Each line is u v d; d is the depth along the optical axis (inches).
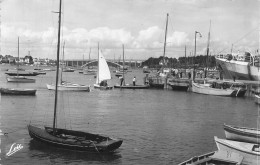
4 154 1181.1
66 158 1160.8
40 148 1256.8
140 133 1590.8
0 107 2273.6
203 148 1349.7
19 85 4239.7
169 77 4483.3
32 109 2245.3
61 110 2261.3
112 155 1213.1
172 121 1931.6
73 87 3627.0
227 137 1393.9
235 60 4323.3
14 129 1574.8
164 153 1266.0
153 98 3144.7
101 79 4010.8
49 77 6530.5
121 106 2549.2
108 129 1670.8
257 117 2126.0
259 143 1299.2
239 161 1034.7
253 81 4023.1
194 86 3725.4
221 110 2418.8
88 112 2206.0
